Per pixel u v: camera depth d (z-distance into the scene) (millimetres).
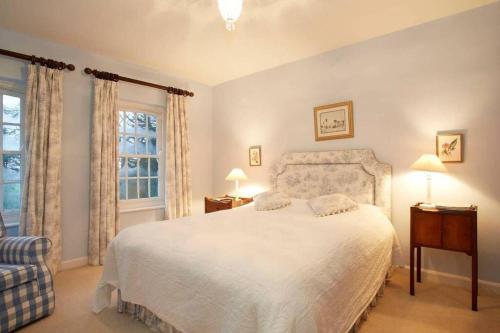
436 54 2695
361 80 3146
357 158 3113
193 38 3010
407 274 2855
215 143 4715
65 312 2182
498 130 2424
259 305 1269
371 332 1906
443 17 2648
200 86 4582
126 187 3812
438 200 2695
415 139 2826
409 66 2842
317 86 3492
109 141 3387
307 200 3277
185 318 1568
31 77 2844
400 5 2432
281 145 3877
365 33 2938
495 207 2443
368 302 1973
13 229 2873
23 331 1925
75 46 3178
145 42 3094
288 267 1431
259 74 4090
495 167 2441
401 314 2137
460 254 2611
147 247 1897
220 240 1870
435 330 1933
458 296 2416
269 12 2500
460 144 2568
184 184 4188
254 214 2787
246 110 4266
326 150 3438
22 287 1960
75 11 2471
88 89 3322
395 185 2943
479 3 2438
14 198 2963
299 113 3672
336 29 2842
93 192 3260
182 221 2463
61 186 3111
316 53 3453
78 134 3242
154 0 2312
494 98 2439
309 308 1294
